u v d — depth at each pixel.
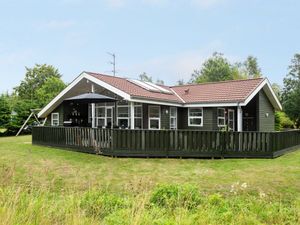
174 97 20.70
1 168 6.05
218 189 8.84
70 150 16.28
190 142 14.41
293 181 9.71
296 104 30.31
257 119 20.73
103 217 5.06
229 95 19.25
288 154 15.95
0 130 33.16
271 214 5.94
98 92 19.83
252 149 14.44
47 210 4.46
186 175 10.65
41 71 55.62
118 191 8.24
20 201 4.51
